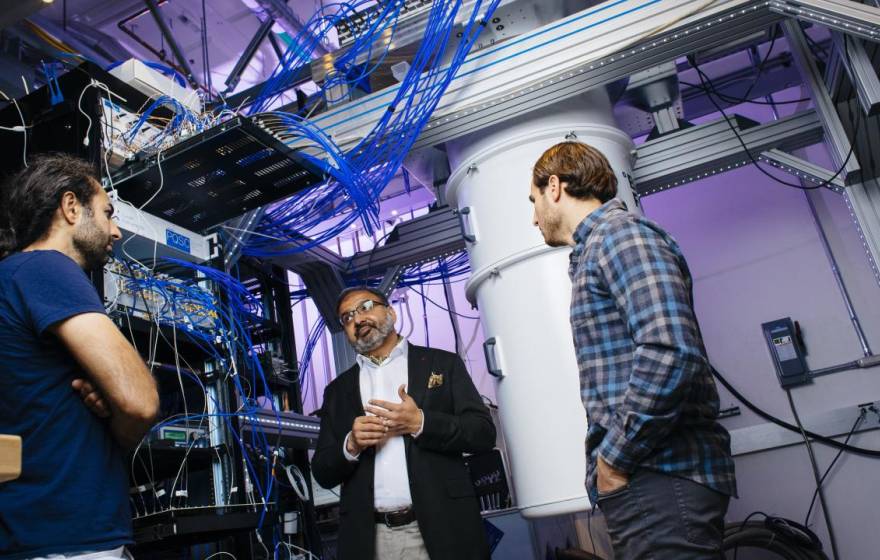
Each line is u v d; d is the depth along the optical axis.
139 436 1.05
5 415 1.00
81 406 1.04
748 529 2.59
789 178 3.39
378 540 1.87
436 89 2.38
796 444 3.04
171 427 1.67
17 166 1.75
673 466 1.14
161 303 1.76
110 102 1.85
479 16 2.50
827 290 3.19
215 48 3.89
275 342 2.88
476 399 2.05
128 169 1.81
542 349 2.19
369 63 2.69
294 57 2.76
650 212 3.58
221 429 1.80
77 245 1.17
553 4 2.52
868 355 3.03
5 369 1.00
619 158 2.46
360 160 2.45
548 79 2.31
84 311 1.01
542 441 2.13
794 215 3.33
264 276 2.95
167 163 1.79
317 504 3.19
